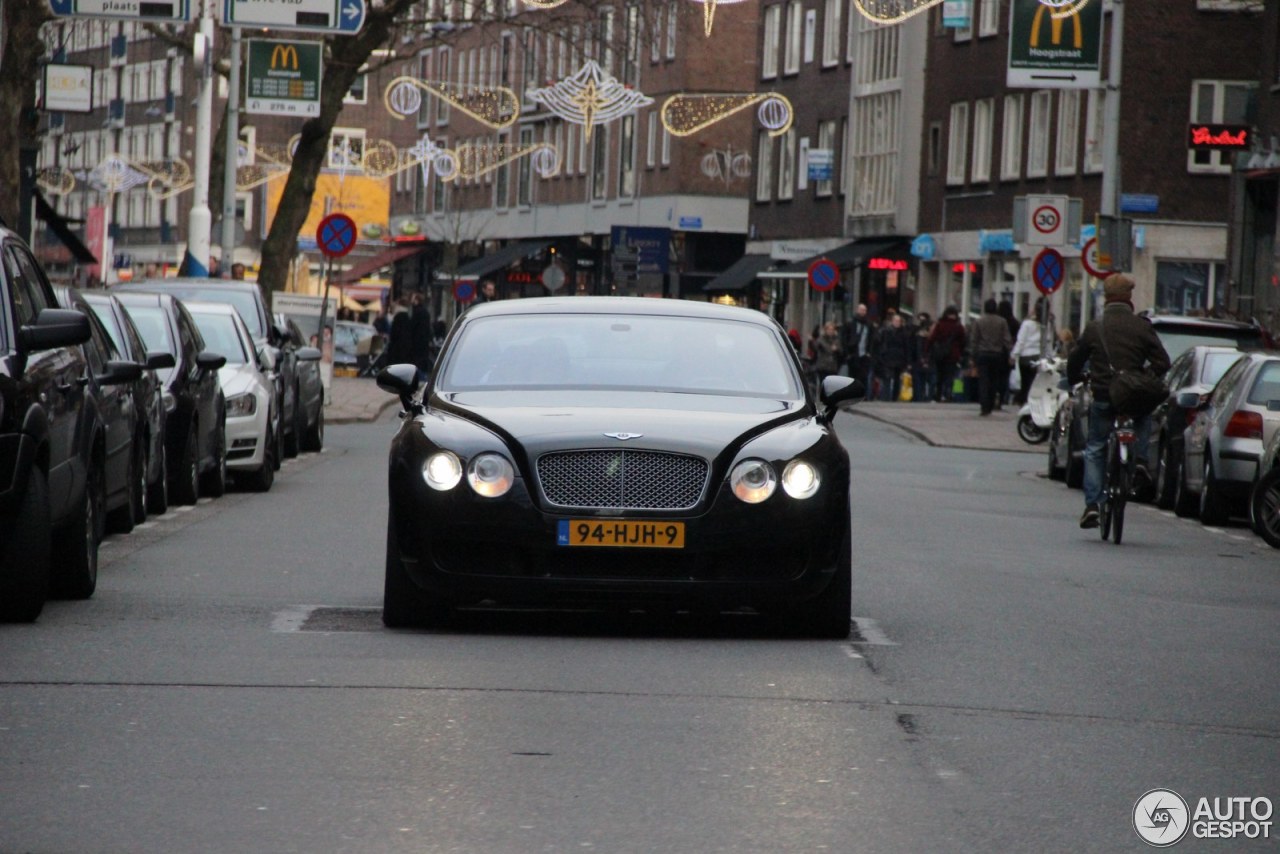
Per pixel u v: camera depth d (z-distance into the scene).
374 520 29.92
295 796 11.72
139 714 14.04
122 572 22.94
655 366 19.53
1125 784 12.49
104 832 10.85
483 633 18.28
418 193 178.62
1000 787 12.30
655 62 139.25
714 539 17.56
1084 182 92.19
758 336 20.25
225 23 59.34
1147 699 15.65
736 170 137.75
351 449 49.00
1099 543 30.08
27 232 50.56
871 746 13.40
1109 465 30.45
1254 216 69.25
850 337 87.00
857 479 42.09
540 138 157.00
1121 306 30.73
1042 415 58.12
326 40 71.44
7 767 12.36
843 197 118.25
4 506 17.70
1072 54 56.19
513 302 20.89
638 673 16.11
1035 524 32.94
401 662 16.44
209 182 75.19
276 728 13.63
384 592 18.77
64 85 51.94
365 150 151.38
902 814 11.54
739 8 137.00
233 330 36.84
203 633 17.94
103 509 21.61
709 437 17.81
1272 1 69.62
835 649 17.75
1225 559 28.50
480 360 19.61
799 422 18.48
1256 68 88.62
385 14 70.31
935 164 107.69
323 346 65.25
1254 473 34.12
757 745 13.34
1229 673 17.17
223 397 33.91
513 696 14.94
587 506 17.59
